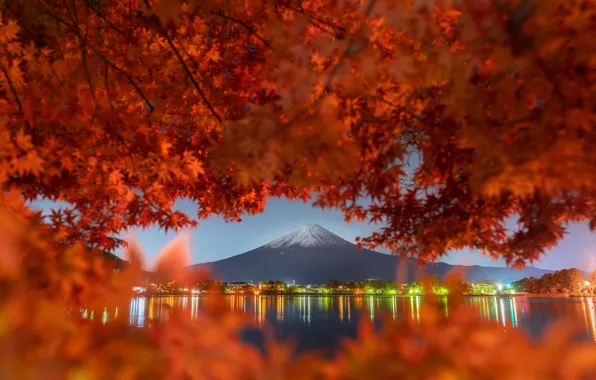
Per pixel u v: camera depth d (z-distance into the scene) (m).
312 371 1.11
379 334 1.16
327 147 1.85
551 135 1.75
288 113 1.86
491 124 1.83
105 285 1.43
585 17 1.47
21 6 3.29
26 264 1.52
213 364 1.14
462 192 4.04
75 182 4.61
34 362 1.17
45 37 3.86
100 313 1.41
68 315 1.34
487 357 1.07
